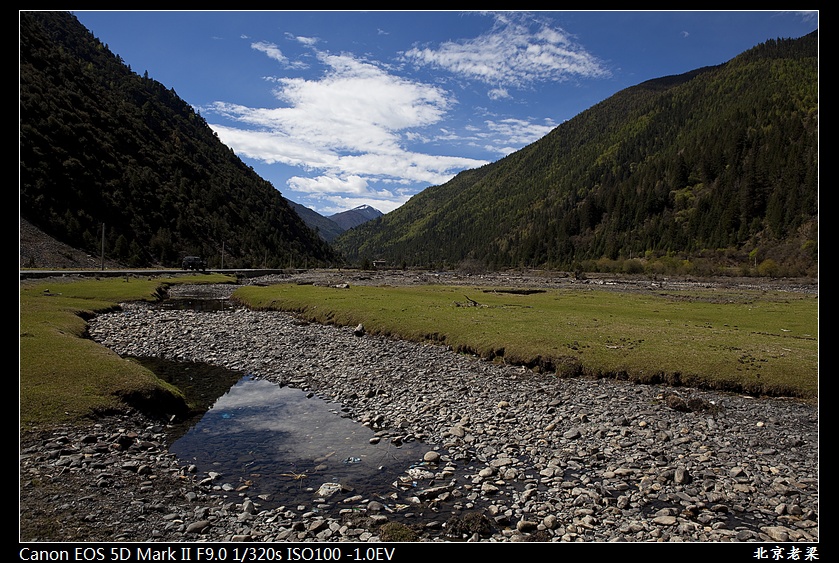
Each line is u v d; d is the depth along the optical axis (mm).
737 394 22297
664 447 16469
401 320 38500
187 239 163375
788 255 167250
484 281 118375
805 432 17672
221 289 83375
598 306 53344
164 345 34125
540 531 11320
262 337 37125
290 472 14680
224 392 23766
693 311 49656
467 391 23094
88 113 176000
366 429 18719
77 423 16391
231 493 13148
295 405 21734
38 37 190375
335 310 45156
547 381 24531
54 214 118000
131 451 15453
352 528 11438
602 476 14328
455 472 14781
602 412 19906
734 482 13828
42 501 11633
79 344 25266
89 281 72062
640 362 25109
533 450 16266
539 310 45656
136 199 156250
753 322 41406
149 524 11203
